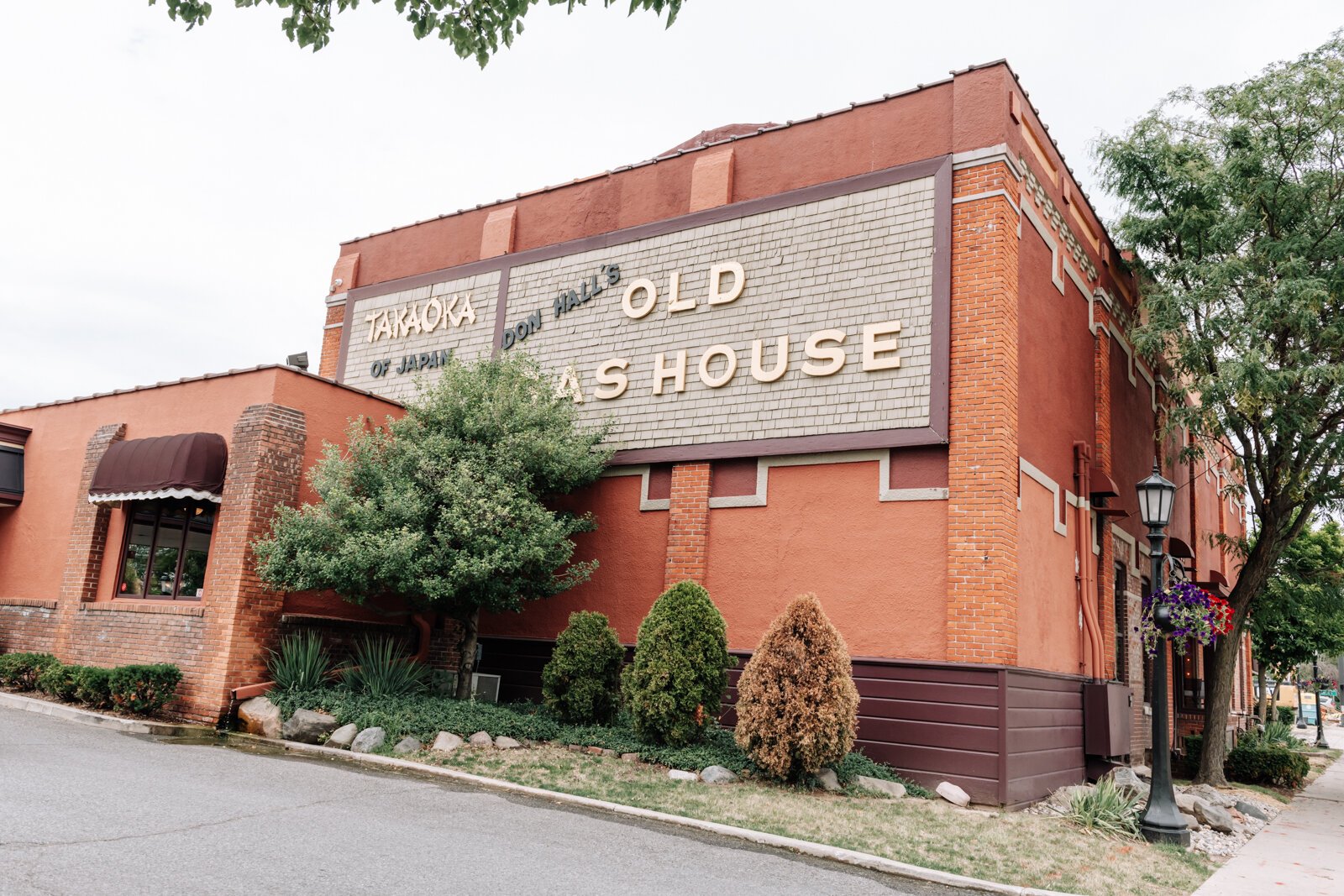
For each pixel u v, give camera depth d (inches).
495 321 661.9
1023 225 511.2
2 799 278.8
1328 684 1921.8
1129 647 650.8
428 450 508.7
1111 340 652.7
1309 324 552.7
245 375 537.0
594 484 589.0
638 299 597.9
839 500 498.3
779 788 402.9
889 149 526.6
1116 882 314.8
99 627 549.0
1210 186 585.9
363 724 451.2
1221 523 1063.6
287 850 253.4
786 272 540.4
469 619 539.5
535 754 435.8
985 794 421.4
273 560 468.4
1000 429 454.3
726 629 472.7
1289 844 434.0
